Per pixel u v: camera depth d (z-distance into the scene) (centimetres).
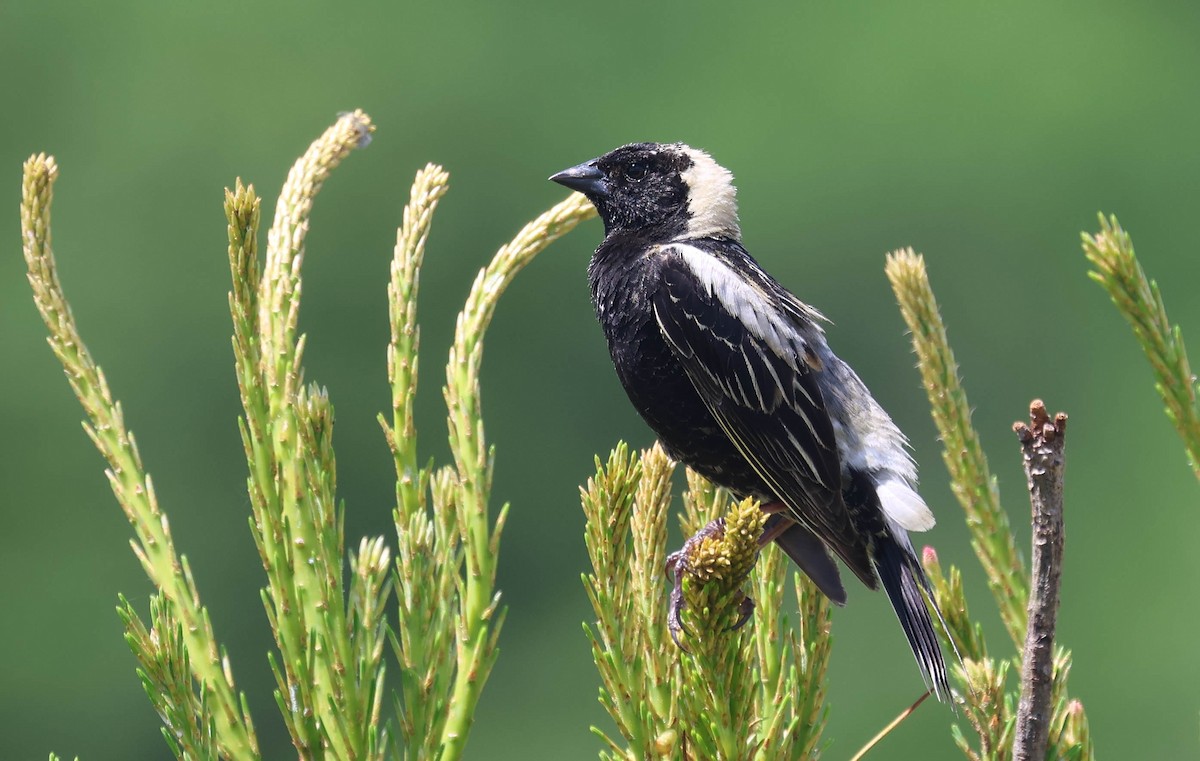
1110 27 2123
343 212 2125
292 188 322
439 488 312
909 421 1900
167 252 2134
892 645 1516
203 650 290
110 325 2069
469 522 311
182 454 1980
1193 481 1809
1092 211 2044
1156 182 2067
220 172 2162
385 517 1917
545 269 1941
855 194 2088
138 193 2162
